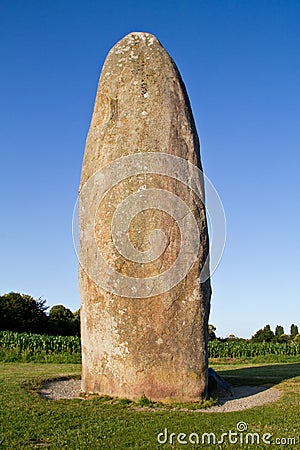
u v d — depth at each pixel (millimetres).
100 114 9531
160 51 9656
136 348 8438
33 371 12750
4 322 41094
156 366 8398
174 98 9344
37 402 8016
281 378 12578
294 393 9945
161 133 9055
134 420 7102
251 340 43938
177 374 8461
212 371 10055
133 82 9367
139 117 9117
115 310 8602
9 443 5871
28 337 22422
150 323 8469
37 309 44062
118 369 8500
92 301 8891
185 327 8609
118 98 9375
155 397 8352
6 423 6688
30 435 6207
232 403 8891
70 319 45531
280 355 23375
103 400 8344
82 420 6992
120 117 9227
